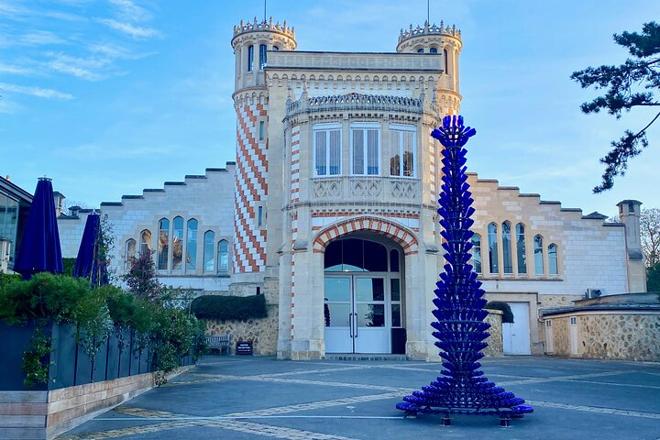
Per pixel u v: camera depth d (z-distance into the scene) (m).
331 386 17.89
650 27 25.66
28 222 15.31
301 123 30.31
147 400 15.50
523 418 12.91
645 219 55.00
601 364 28.33
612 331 32.44
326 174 29.78
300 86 35.81
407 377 20.23
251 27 41.06
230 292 39.06
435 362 27.09
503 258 42.81
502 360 31.80
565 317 37.28
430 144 30.77
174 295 23.31
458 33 43.88
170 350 18.84
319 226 29.39
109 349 14.23
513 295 41.72
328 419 12.61
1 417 10.63
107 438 10.84
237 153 40.44
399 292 31.88
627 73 26.19
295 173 30.30
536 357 36.78
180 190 44.53
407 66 35.66
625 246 43.31
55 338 11.08
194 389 17.66
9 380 10.71
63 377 11.49
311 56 35.94
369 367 24.14
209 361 28.91
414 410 12.67
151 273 23.22
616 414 13.46
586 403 15.05
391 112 29.94
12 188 27.48
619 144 26.83
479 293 13.55
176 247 44.09
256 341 34.59
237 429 11.52
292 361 27.77
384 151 29.72
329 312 31.52
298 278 29.11
